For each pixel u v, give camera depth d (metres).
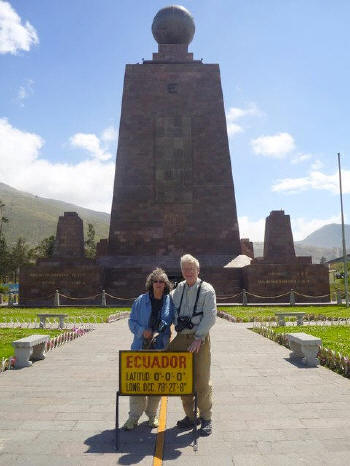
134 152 49.62
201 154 49.69
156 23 52.69
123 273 45.41
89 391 10.28
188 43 53.28
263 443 6.92
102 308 38.75
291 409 8.72
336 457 6.34
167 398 9.77
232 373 12.13
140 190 49.09
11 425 7.85
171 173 49.34
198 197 49.06
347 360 11.91
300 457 6.36
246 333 21.03
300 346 14.38
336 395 9.77
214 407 8.91
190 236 48.53
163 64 51.12
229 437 7.21
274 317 27.70
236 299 44.91
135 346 7.91
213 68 51.19
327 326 23.50
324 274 44.19
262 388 10.45
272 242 48.88
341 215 40.16
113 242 48.31
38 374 12.15
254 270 43.81
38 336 14.45
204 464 6.16
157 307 8.02
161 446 6.85
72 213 48.75
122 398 9.68
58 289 43.84
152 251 48.31
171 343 8.03
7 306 41.69
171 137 49.88
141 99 50.53
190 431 7.57
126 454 6.54
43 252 109.56
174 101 50.47
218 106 50.50
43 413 8.55
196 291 7.79
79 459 6.34
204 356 7.70
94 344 17.73
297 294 43.28
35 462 6.23
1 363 12.92
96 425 7.86
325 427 7.63
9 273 114.31
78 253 48.03
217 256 47.94
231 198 49.09
